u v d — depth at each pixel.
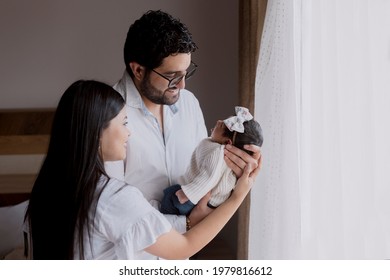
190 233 1.36
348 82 1.49
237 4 2.75
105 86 1.27
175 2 2.74
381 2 1.39
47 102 2.79
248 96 2.21
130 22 2.74
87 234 1.26
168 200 1.57
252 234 2.01
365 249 1.44
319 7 1.60
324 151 1.60
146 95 1.57
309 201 1.74
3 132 2.54
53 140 1.25
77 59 2.76
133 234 1.25
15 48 2.74
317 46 1.62
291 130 1.78
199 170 1.50
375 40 1.40
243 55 2.20
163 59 1.48
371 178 1.40
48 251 1.26
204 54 2.78
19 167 2.59
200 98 2.81
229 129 1.46
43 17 2.72
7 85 2.77
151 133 1.63
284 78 1.82
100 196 1.25
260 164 1.48
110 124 1.26
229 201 1.43
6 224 2.42
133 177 1.62
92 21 2.74
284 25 1.81
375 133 1.40
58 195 1.23
